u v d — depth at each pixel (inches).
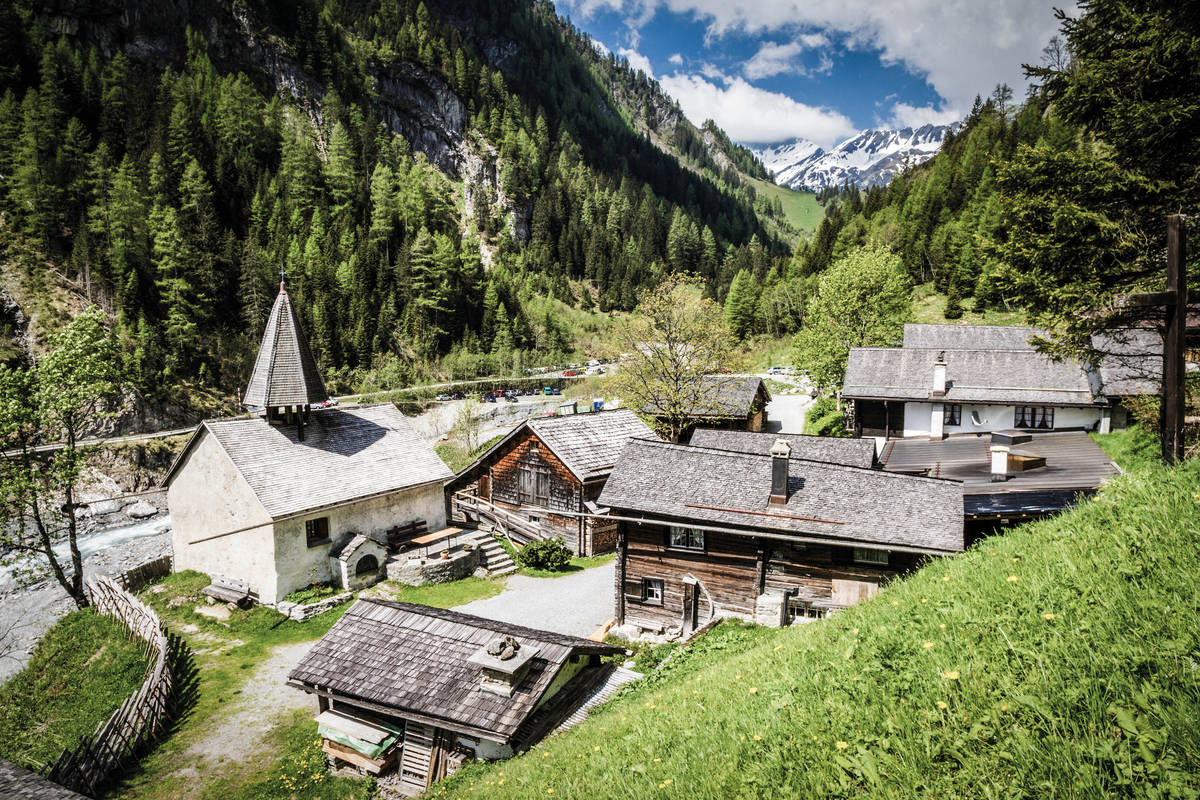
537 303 5910.4
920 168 5846.5
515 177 7155.5
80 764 664.4
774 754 238.1
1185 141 681.6
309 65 6609.3
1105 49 753.0
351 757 682.8
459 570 1245.1
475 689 620.7
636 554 999.6
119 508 2105.1
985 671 233.6
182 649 971.3
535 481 1446.9
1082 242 752.3
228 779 691.4
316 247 4350.4
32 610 1363.2
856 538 810.8
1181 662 198.4
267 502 1105.4
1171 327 414.3
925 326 1961.1
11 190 3289.9
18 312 2910.9
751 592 923.4
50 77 4062.5
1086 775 170.7
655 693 487.8
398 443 1398.9
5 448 1136.2
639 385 1883.6
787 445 879.7
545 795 304.0
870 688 252.5
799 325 4515.3
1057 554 312.8
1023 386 1450.5
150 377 2829.7
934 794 188.9
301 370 1245.7
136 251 3366.1
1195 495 299.3
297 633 1029.2
